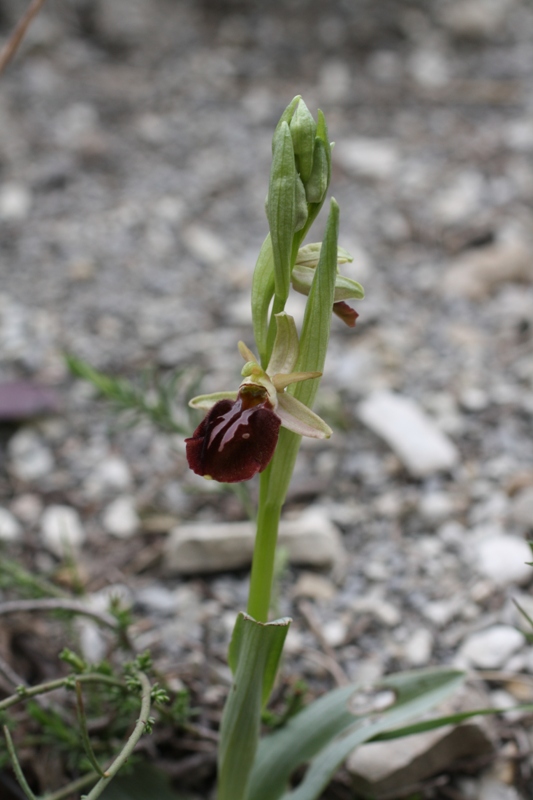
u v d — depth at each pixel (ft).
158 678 1.15
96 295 1.98
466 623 1.28
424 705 1.07
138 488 1.49
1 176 2.41
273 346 0.99
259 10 3.34
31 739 1.13
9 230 2.21
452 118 2.74
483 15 3.24
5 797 1.12
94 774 1.07
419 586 1.32
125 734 1.15
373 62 3.08
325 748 1.08
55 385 1.71
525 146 2.52
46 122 2.67
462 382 1.69
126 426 1.25
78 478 1.51
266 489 1.01
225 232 2.22
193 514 1.43
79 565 1.36
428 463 1.47
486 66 3.05
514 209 2.22
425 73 3.00
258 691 1.01
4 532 1.39
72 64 2.98
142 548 1.38
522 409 1.61
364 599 1.31
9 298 1.96
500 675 1.22
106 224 2.24
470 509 1.40
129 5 3.20
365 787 1.13
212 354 1.79
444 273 2.03
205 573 1.34
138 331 1.87
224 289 2.01
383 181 2.41
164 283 2.03
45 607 1.15
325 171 0.96
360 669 1.24
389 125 2.72
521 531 1.37
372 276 2.03
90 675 1.03
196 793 1.15
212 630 1.28
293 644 1.27
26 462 1.55
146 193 2.37
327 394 1.67
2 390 1.61
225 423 0.98
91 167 2.48
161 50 3.12
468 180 2.38
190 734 1.16
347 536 1.39
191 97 2.86
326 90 2.92
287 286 0.97
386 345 1.81
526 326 1.83
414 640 1.27
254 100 2.86
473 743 1.15
